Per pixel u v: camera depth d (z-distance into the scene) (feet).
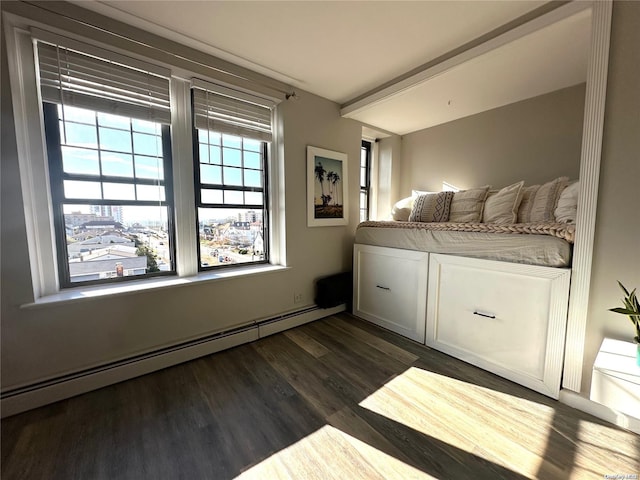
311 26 5.72
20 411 4.98
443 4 5.07
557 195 7.11
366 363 6.81
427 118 10.39
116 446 4.32
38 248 5.35
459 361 6.90
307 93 8.83
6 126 4.75
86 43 5.35
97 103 5.62
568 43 5.75
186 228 7.04
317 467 3.98
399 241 8.40
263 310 8.32
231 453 4.22
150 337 6.38
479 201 8.68
